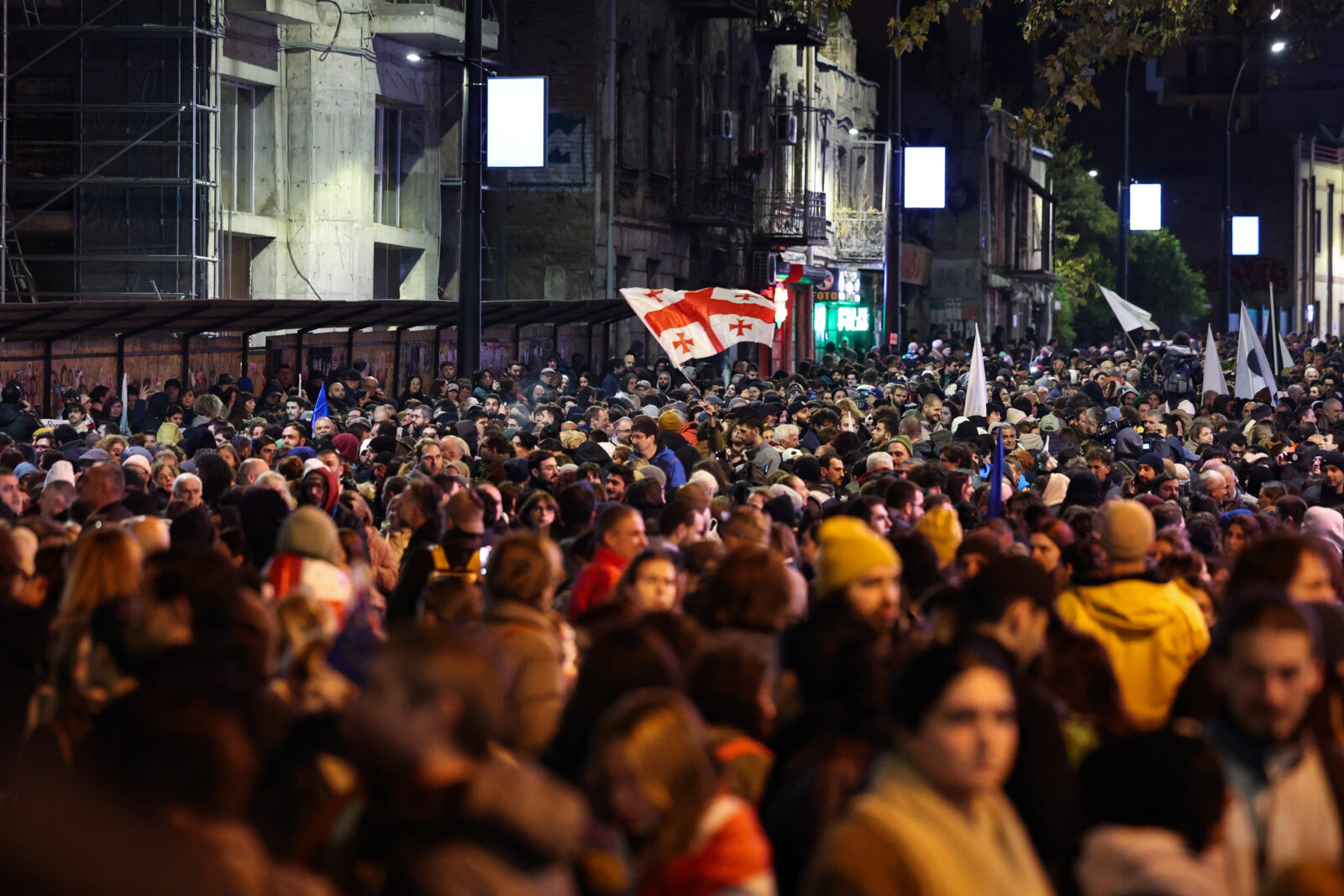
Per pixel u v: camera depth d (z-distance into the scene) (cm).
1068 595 1100
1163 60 17050
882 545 933
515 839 536
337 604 1059
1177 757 620
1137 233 13512
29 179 4744
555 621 1018
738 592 914
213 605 813
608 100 6575
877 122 10431
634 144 6806
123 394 3531
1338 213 16888
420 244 5938
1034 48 12262
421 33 5512
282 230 5269
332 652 894
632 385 4525
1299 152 15925
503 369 5359
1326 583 980
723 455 2706
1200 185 15962
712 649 777
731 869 614
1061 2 4138
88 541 936
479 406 3509
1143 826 615
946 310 10825
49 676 911
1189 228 16000
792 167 8406
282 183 5278
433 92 5972
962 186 10794
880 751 663
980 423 3139
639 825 614
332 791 691
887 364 6106
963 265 10812
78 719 817
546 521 1564
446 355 5262
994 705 593
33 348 3503
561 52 6506
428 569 1284
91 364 3694
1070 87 4103
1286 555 966
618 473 2016
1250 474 2627
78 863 507
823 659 764
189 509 1341
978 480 2372
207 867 514
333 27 5316
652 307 3459
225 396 3722
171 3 4750
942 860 567
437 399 3966
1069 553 1116
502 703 576
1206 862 599
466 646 572
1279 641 681
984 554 1207
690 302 3488
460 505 1291
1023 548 1429
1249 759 692
